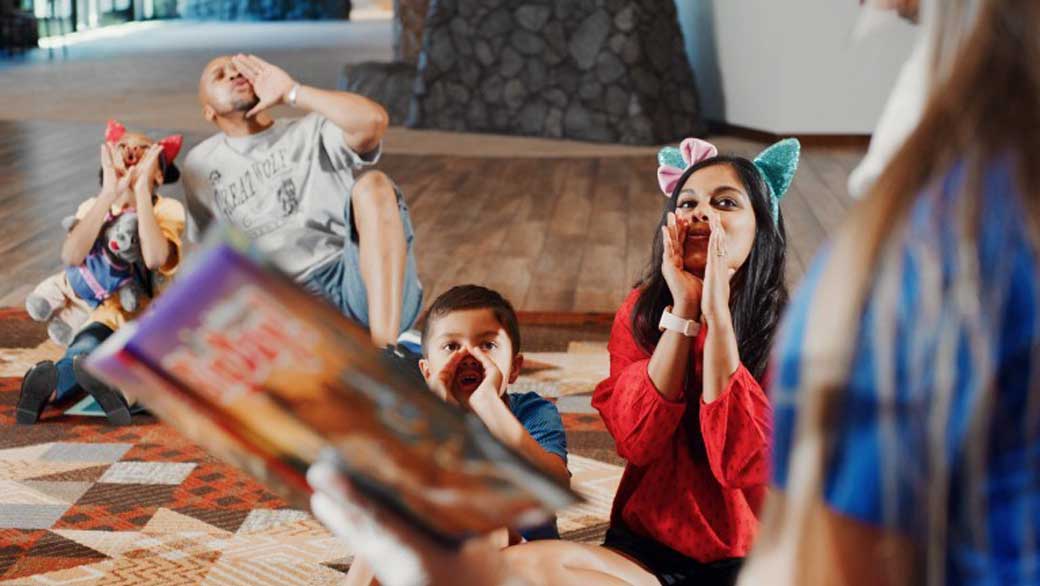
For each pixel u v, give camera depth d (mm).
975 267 653
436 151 8969
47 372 3428
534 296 4992
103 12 22531
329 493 759
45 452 3295
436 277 5301
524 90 9844
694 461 1883
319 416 732
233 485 3096
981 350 653
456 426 763
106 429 3459
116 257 3582
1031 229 651
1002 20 663
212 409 718
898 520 677
